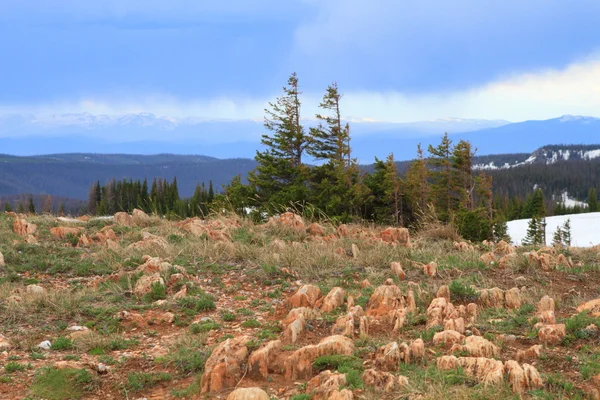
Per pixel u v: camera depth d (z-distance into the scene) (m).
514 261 10.46
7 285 9.26
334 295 8.12
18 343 6.75
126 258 11.04
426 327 6.98
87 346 6.77
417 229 16.48
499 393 4.75
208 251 11.56
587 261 11.61
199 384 5.49
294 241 12.71
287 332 6.51
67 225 14.33
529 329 6.80
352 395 4.76
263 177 34.38
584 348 5.93
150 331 7.45
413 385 4.96
